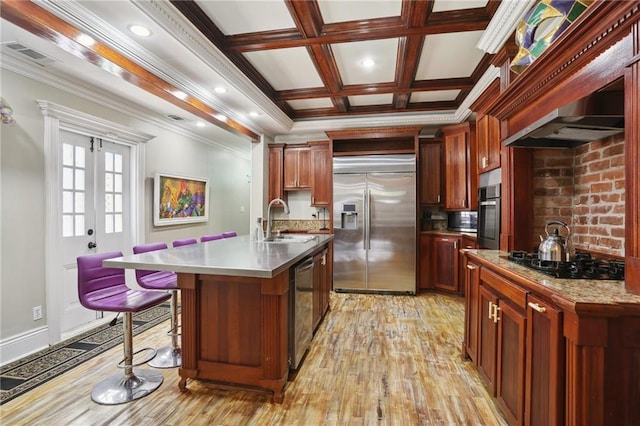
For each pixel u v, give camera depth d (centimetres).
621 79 129
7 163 258
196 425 180
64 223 316
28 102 272
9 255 259
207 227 562
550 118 155
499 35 239
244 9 240
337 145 527
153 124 431
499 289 184
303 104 459
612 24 124
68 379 226
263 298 203
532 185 233
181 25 231
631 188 122
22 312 268
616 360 110
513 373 165
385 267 465
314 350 275
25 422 181
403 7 237
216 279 211
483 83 343
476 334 227
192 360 214
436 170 475
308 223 547
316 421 183
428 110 467
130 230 400
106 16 205
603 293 121
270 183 539
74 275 326
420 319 354
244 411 192
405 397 206
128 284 397
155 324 340
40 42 233
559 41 147
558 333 122
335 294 463
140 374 231
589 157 209
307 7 232
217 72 288
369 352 271
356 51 309
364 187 470
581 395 112
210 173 573
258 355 207
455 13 242
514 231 234
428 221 505
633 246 121
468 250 253
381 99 443
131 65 248
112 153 375
